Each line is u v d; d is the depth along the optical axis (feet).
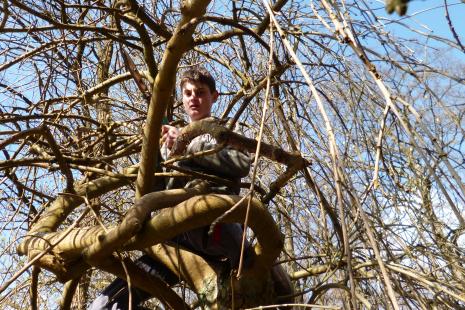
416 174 10.23
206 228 10.41
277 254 10.59
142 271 11.28
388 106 7.85
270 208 14.58
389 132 10.33
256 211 9.75
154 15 15.33
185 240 11.40
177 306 11.69
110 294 11.91
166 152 11.42
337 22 7.51
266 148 10.24
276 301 11.52
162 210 10.02
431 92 8.73
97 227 10.36
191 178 10.89
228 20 10.59
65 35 13.97
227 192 10.46
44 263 10.39
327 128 7.16
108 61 17.79
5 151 14.07
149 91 13.82
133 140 14.38
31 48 14.92
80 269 10.62
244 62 14.12
